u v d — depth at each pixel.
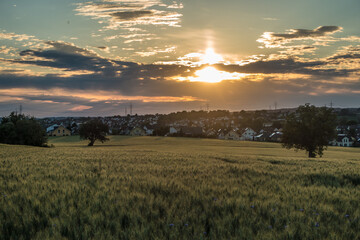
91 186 8.20
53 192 7.24
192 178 10.09
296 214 5.91
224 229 4.88
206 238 4.52
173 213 5.70
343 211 6.52
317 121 55.38
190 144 109.38
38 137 77.69
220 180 9.77
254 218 5.49
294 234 4.77
